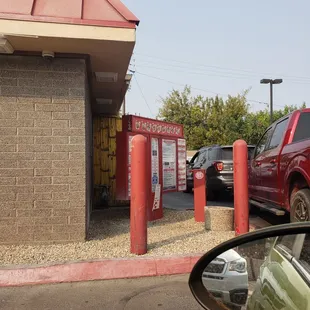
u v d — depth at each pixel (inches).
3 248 223.5
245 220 236.2
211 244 230.7
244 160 236.8
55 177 234.2
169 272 194.7
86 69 253.0
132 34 216.2
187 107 1497.3
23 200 231.0
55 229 233.6
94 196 398.3
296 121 245.1
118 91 361.4
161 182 333.4
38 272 185.6
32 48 226.8
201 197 311.3
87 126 267.3
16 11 207.8
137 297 165.2
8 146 230.4
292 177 227.8
